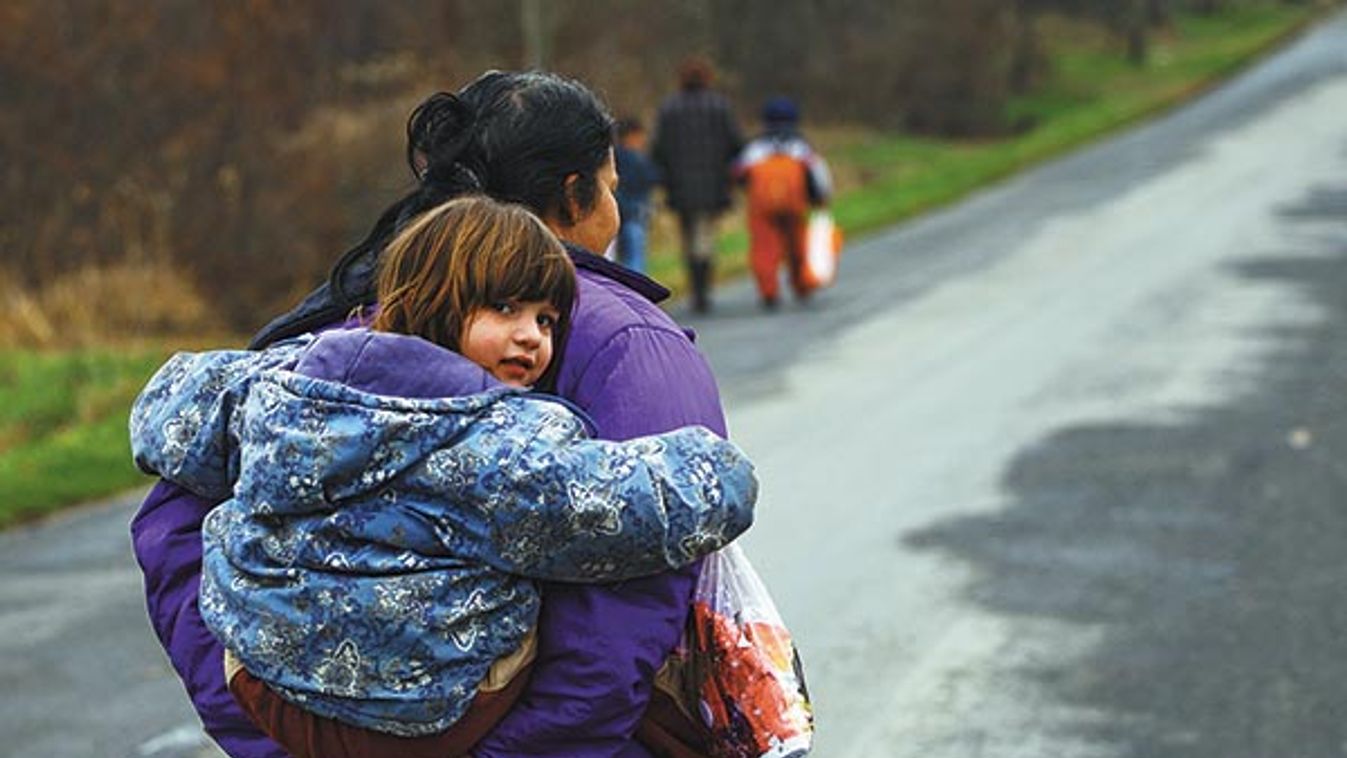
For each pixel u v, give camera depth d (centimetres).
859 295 2752
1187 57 9925
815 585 1200
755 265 2688
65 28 2650
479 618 385
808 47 6444
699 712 420
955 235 3525
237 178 2725
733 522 395
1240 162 4619
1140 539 1294
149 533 427
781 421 1769
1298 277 2648
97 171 2670
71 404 1994
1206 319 2303
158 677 1078
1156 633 1084
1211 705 964
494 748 396
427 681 384
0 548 1417
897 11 6575
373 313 440
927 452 1605
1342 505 1371
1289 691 980
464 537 383
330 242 2777
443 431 382
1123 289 2620
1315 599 1140
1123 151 5234
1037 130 6594
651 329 417
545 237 404
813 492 1466
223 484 417
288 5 2780
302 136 2838
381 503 385
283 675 389
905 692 995
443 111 450
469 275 397
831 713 966
